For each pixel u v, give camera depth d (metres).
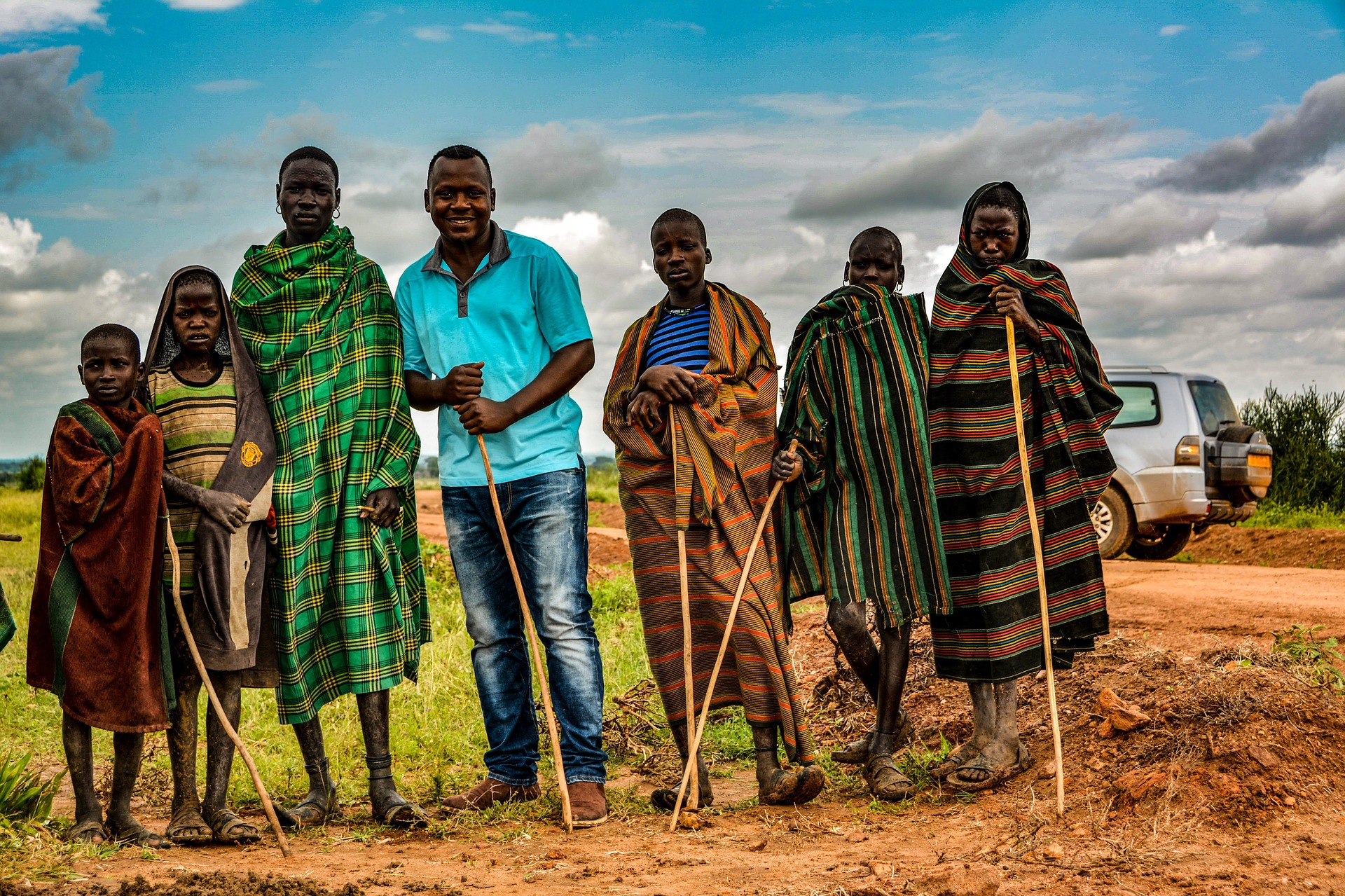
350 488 4.49
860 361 4.69
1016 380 4.41
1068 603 4.52
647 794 5.04
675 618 4.65
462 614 9.20
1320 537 14.38
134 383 4.21
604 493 25.45
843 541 4.64
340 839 4.23
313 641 4.47
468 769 5.59
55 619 4.09
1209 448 12.74
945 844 3.77
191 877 3.32
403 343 4.82
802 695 6.49
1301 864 3.39
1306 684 4.50
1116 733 4.46
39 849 3.77
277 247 4.59
